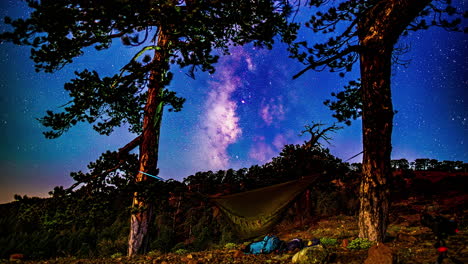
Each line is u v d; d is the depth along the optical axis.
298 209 24.50
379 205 9.22
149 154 14.20
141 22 7.27
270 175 17.33
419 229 11.23
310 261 7.19
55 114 11.16
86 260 10.95
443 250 4.86
